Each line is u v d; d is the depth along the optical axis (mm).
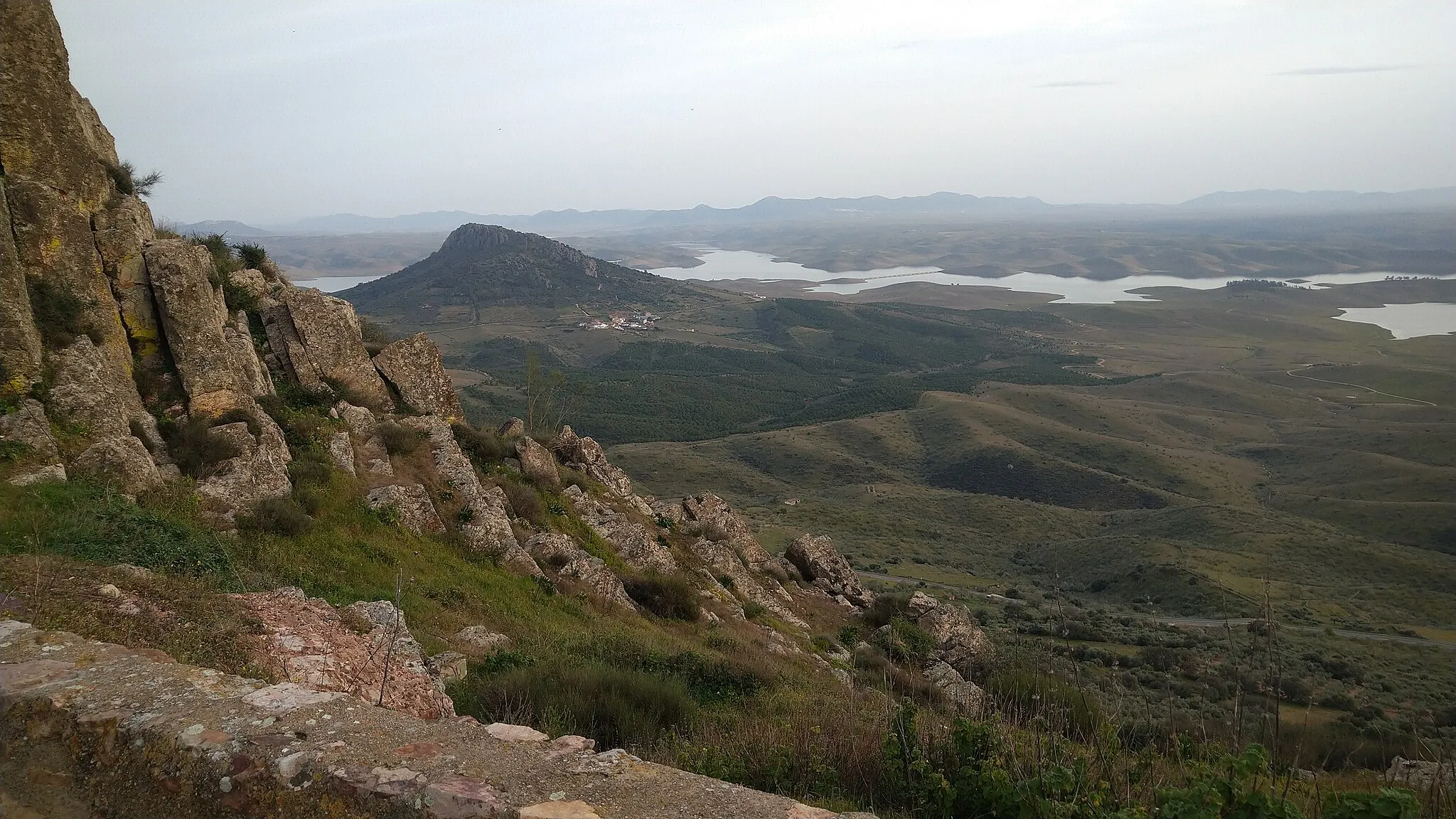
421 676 8805
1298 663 42125
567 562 22406
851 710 9727
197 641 7340
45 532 10047
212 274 22219
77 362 14297
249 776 4301
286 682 5406
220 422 17750
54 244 15562
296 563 14188
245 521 14727
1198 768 5363
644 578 24375
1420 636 62750
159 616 7594
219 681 5289
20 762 4734
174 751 4504
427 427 24859
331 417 22500
